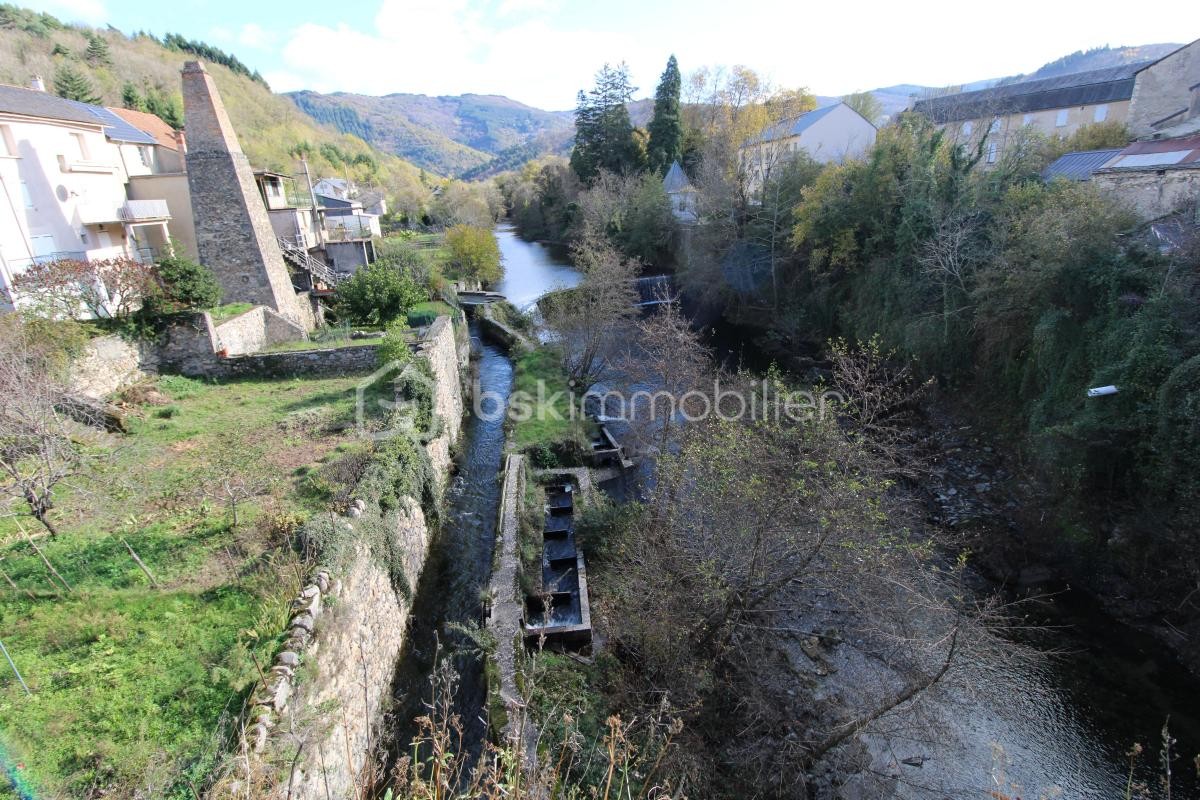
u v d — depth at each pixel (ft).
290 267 94.94
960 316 66.39
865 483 32.53
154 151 86.94
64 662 25.89
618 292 88.12
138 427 49.65
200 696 24.23
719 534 34.17
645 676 34.86
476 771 15.33
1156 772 32.35
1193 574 38.42
